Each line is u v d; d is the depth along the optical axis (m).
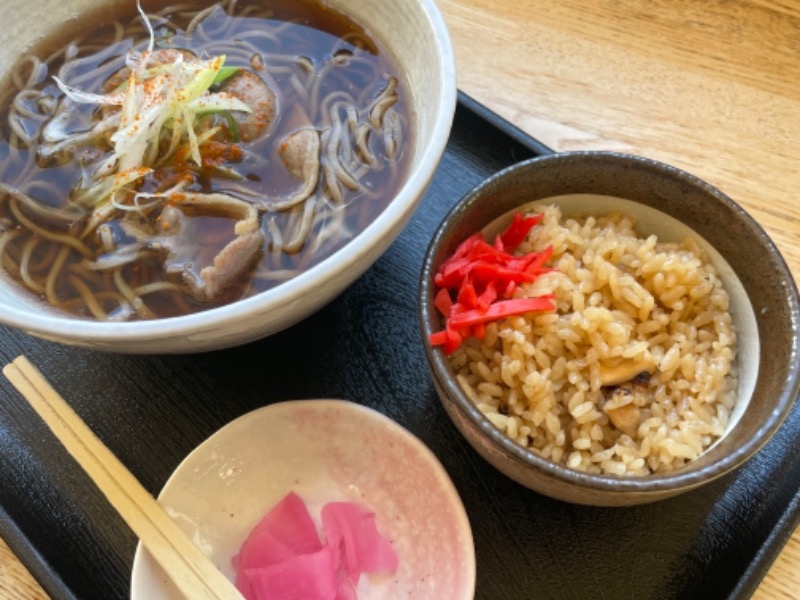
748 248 0.22
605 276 0.22
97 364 0.25
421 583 0.21
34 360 0.25
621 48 0.31
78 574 0.21
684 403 0.21
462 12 0.33
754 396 0.20
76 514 0.22
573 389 0.21
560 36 0.32
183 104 0.24
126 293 0.22
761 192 0.28
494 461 0.20
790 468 0.22
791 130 0.29
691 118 0.30
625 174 0.23
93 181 0.24
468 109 0.29
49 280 0.23
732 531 0.21
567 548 0.21
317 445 0.23
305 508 0.22
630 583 0.21
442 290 0.22
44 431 0.24
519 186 0.23
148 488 0.23
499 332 0.22
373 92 0.26
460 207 0.22
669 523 0.21
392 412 0.24
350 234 0.23
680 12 0.32
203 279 0.22
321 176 0.24
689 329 0.22
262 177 0.25
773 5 0.32
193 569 0.20
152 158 0.24
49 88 0.26
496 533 0.22
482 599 0.21
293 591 0.20
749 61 0.31
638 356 0.21
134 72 0.24
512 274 0.22
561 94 0.30
